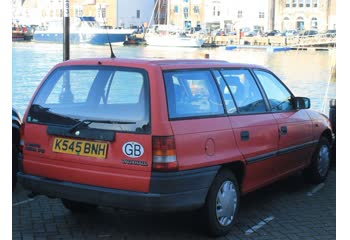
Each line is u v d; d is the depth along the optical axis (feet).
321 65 174.60
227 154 16.88
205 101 16.83
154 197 14.80
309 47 249.14
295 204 20.94
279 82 21.65
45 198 21.12
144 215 19.19
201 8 332.39
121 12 321.52
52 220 18.52
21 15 269.23
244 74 19.40
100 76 16.52
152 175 14.87
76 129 15.96
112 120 15.53
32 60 134.92
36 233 17.17
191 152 15.56
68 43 28.66
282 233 17.57
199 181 15.69
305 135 22.03
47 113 16.83
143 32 250.16
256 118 18.75
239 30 284.82
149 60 16.37
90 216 19.02
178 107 15.72
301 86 115.96
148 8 336.70
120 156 15.21
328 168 24.88
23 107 56.75
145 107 15.29
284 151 20.29
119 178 15.20
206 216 16.40
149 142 14.93
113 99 15.89
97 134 15.53
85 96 16.48
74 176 15.93
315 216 19.44
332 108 28.19
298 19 321.93
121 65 16.28
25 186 17.01
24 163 17.15
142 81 15.67
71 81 16.98
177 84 16.07
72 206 18.94
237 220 18.84
